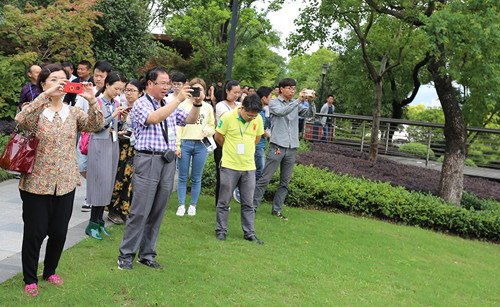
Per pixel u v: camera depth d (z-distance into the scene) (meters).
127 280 4.00
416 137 17.72
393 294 4.70
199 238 5.65
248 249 5.40
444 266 6.02
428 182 11.38
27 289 3.59
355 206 8.49
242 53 23.27
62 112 3.65
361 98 23.56
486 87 8.73
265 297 4.09
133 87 5.44
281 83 6.79
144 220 4.31
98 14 12.01
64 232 3.74
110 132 5.16
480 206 10.03
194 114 4.56
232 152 5.67
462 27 8.01
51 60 11.82
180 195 6.64
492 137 18.20
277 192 7.30
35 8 11.62
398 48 13.39
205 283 4.22
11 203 6.49
